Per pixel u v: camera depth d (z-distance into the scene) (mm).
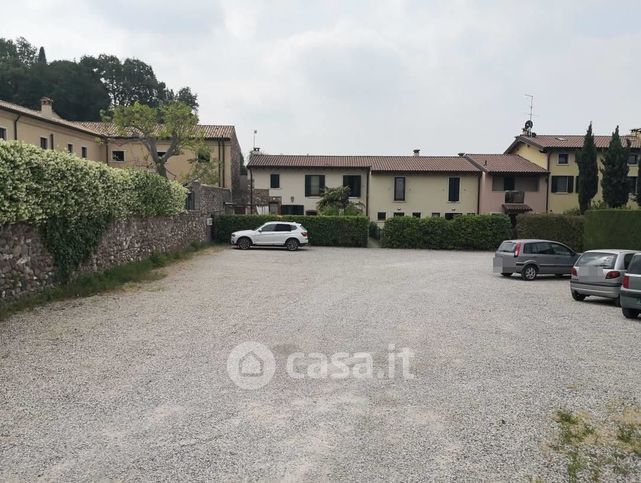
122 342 7707
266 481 3779
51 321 9016
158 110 31672
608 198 31875
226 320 9445
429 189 39625
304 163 40219
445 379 6238
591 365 6973
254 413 5062
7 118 25453
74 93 51781
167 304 10977
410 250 31484
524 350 7734
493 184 39188
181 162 37188
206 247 27500
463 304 11992
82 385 5785
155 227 19484
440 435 4625
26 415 4922
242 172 58625
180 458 4109
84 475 3828
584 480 3881
